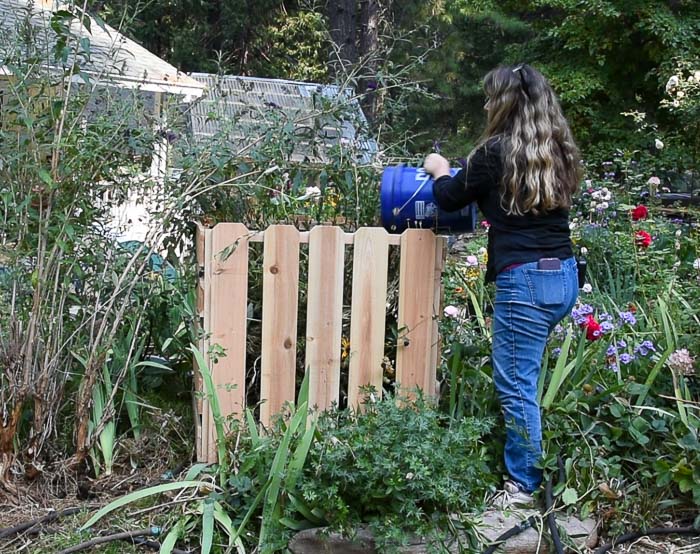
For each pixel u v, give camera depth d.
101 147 3.08
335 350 3.32
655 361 3.70
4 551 2.82
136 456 3.41
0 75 3.18
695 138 10.79
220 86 4.00
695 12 13.41
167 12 20.72
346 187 3.62
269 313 3.28
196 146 3.42
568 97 13.62
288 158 3.50
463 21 15.34
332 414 3.16
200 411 3.28
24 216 3.05
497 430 3.38
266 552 2.75
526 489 3.13
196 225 3.49
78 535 2.91
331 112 3.51
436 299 3.36
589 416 3.44
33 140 2.97
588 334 3.55
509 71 3.06
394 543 2.73
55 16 3.04
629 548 3.03
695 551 3.02
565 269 3.05
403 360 3.37
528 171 2.93
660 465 3.17
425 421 2.91
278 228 3.23
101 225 3.40
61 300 3.16
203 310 3.24
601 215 5.75
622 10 13.08
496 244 3.08
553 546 2.92
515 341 3.06
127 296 3.19
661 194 9.52
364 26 15.36
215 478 3.12
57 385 3.24
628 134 13.48
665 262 5.32
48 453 3.27
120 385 3.51
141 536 2.91
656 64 13.68
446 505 2.82
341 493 2.83
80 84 3.35
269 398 3.32
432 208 3.27
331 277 3.29
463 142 13.22
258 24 21.23
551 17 14.95
